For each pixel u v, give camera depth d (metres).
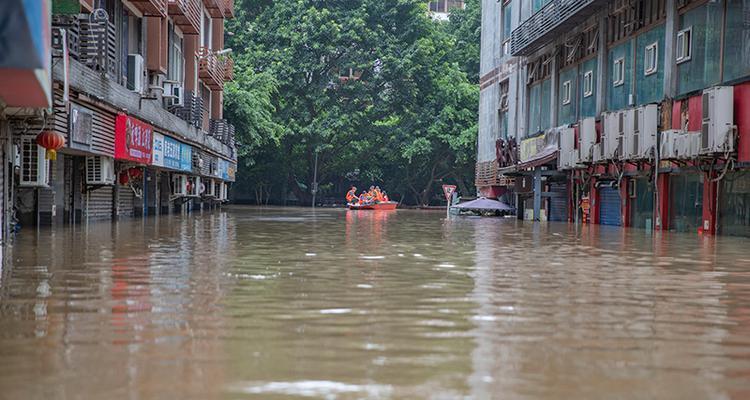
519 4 41.50
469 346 5.58
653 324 6.64
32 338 5.68
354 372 4.76
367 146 67.69
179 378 4.57
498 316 6.94
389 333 6.04
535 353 5.38
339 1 67.69
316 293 8.30
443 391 4.35
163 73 28.69
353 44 65.81
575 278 10.16
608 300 8.08
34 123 16.16
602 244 17.72
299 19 65.44
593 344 5.73
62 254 12.56
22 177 18.22
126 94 22.77
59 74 15.42
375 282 9.38
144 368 4.80
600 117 30.80
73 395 4.18
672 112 25.08
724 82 22.25
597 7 30.97
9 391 4.25
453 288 8.88
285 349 5.40
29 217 20.42
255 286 8.81
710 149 21.59
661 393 4.38
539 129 39.25
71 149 19.14
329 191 75.56
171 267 10.80
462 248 15.75
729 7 22.06
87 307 7.12
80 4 18.70
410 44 67.81
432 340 5.78
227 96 53.94
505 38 44.81
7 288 8.38
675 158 23.75
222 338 5.77
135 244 15.11
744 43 21.27
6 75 7.95
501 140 42.72
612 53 30.66
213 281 9.23
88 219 24.45
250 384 4.45
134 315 6.73
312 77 66.19
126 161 25.77
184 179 35.66
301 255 13.26
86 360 5.00
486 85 48.34
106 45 20.03
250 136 55.91
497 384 4.52
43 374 4.63
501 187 46.03
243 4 67.62
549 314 7.09
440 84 66.69
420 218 37.28
